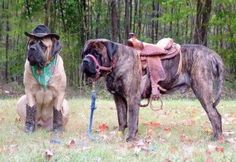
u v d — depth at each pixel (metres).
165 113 5.14
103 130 3.93
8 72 12.48
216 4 10.59
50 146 3.12
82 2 11.30
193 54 3.65
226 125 4.44
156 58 3.58
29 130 3.86
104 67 3.44
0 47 12.16
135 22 13.74
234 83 9.26
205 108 3.63
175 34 14.46
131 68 3.50
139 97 3.54
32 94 3.90
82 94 8.64
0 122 4.42
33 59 3.69
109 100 6.86
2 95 8.91
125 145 3.23
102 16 12.48
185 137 3.64
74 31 11.24
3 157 2.69
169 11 12.62
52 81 3.85
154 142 3.39
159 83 3.57
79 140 3.42
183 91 3.70
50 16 10.44
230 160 2.69
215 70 3.64
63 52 10.89
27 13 10.71
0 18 11.42
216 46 10.86
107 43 3.45
